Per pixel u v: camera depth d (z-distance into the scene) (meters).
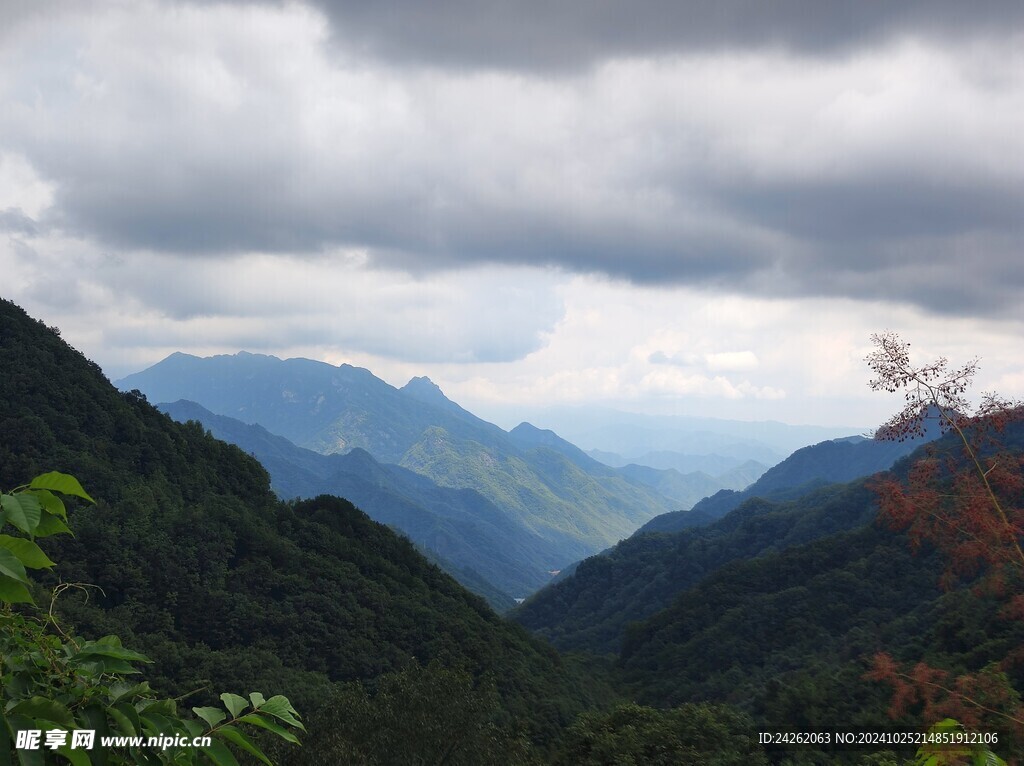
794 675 60.19
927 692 7.01
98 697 2.82
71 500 66.62
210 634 61.91
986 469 7.11
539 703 59.44
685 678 79.88
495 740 25.64
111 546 61.22
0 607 2.87
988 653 23.70
